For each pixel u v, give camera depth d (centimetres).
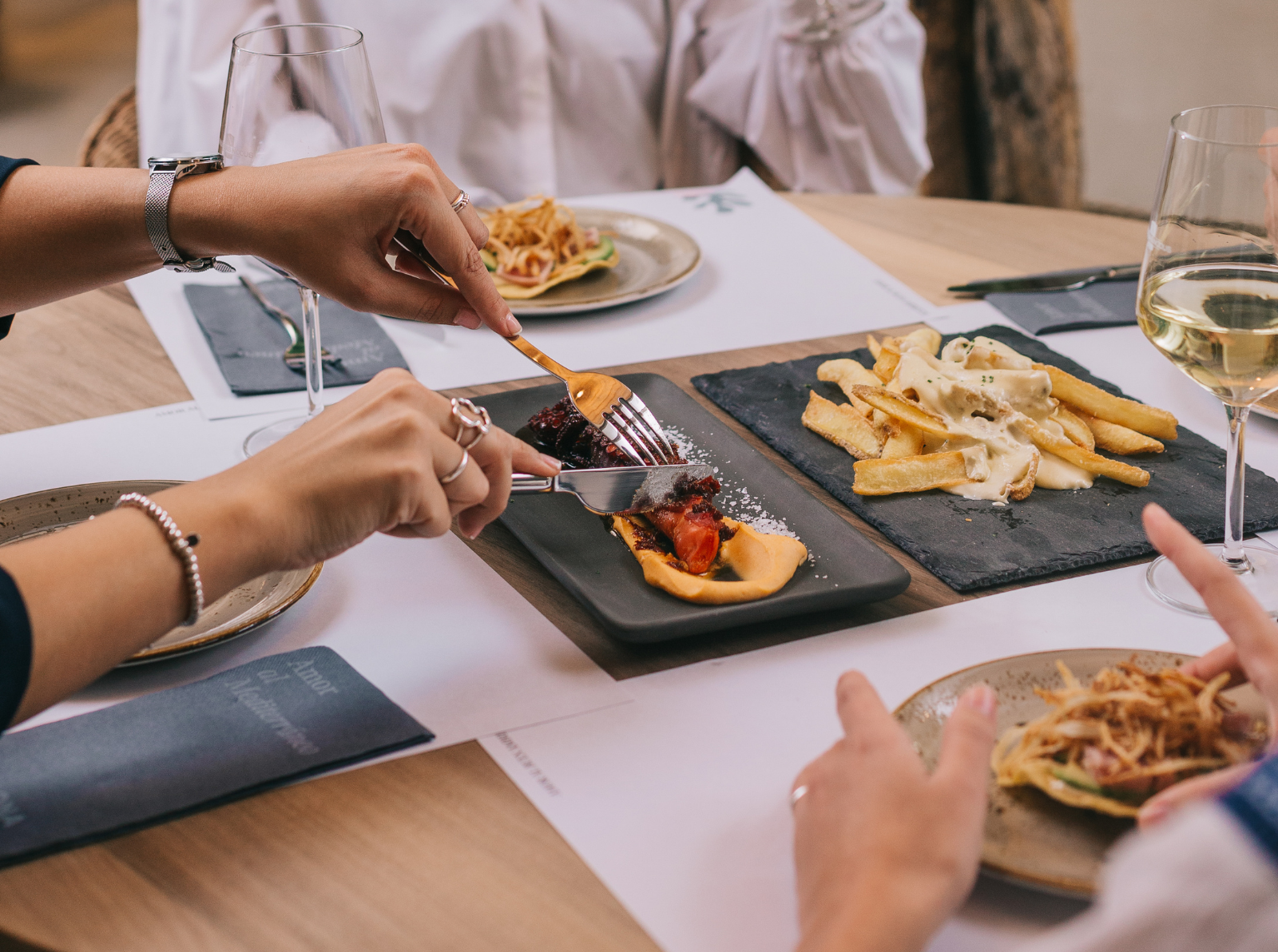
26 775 67
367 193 100
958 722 57
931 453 109
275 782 67
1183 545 63
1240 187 85
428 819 65
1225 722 61
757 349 139
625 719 74
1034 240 178
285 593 85
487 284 105
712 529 88
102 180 108
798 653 82
